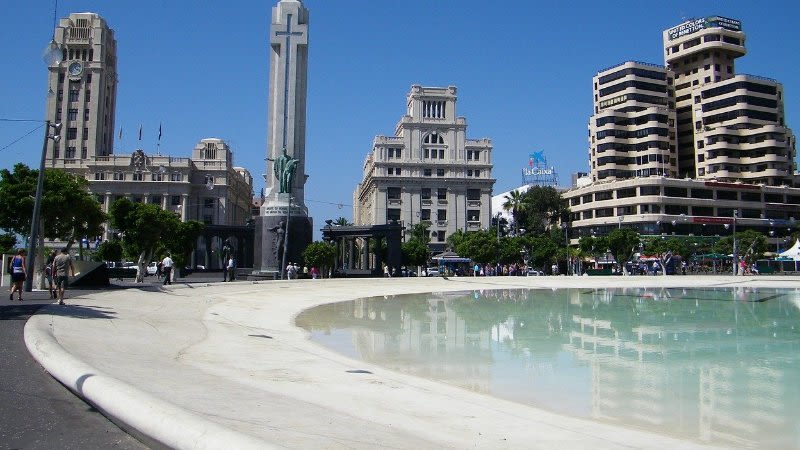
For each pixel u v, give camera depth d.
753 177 117.62
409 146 125.62
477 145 127.81
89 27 126.12
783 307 29.92
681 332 19.92
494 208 164.38
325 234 63.59
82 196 33.97
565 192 126.88
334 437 5.85
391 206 124.00
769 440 8.18
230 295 30.70
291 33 58.81
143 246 43.22
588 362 14.24
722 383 11.88
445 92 127.62
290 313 25.52
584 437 7.44
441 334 19.23
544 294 40.06
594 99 132.12
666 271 84.94
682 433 8.43
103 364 8.60
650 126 118.81
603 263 98.81
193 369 9.93
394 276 60.91
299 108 58.53
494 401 9.78
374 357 14.79
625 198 109.38
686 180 108.62
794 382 12.04
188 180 118.06
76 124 123.06
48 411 6.43
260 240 55.75
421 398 9.20
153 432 4.86
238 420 6.08
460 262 83.06
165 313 19.89
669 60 132.50
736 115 118.94
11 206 31.06
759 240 91.94
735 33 126.50
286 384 9.34
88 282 28.16
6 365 8.52
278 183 56.81
